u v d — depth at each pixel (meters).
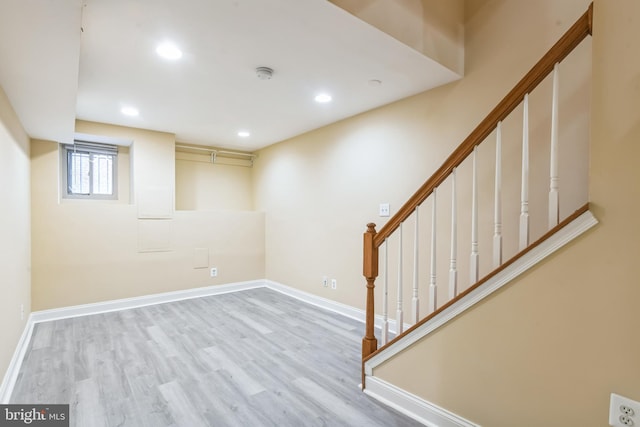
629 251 1.15
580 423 1.27
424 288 2.92
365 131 3.52
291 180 4.71
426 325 1.80
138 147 4.20
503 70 2.38
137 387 2.20
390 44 2.11
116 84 2.74
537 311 1.39
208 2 1.67
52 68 1.85
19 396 2.10
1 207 2.14
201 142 5.01
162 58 2.29
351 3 1.80
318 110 3.46
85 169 4.27
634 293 1.14
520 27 2.30
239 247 5.04
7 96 2.27
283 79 2.65
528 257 1.41
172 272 4.44
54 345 2.89
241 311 3.93
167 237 4.41
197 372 2.41
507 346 1.49
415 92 2.94
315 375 2.38
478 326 1.59
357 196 3.62
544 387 1.37
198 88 2.84
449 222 2.73
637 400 1.13
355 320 3.59
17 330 2.64
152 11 1.75
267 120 3.83
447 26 2.45
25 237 3.12
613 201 1.19
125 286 4.09
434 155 2.85
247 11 1.76
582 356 1.27
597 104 1.22
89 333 3.19
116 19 1.81
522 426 1.44
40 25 1.42
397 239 3.14
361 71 2.50
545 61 1.45
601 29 1.21
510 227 2.36
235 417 1.89
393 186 3.22
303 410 1.95
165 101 3.17
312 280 4.30
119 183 4.48
